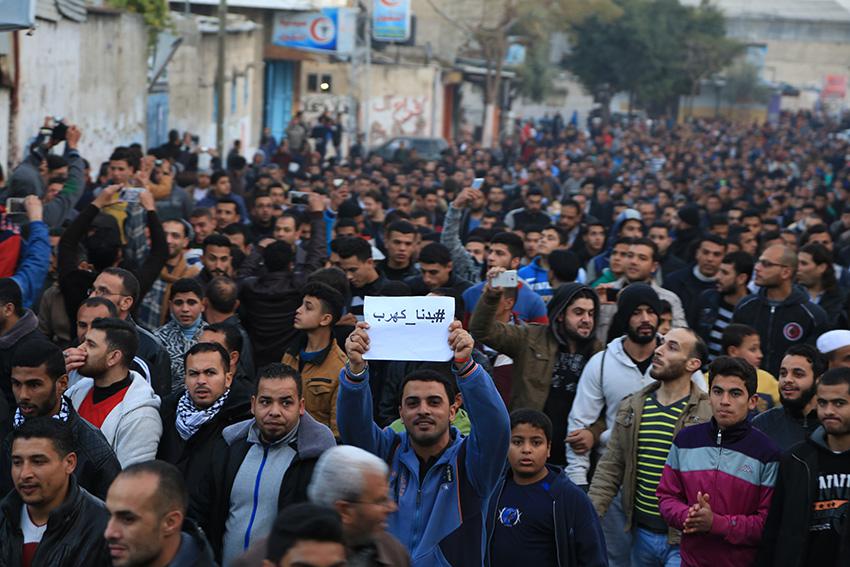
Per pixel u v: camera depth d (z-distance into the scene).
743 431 7.47
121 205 12.01
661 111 112.75
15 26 12.52
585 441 8.73
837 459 7.12
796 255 11.44
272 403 6.64
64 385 6.95
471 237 13.98
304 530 4.27
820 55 149.75
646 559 8.07
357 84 49.97
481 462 6.16
